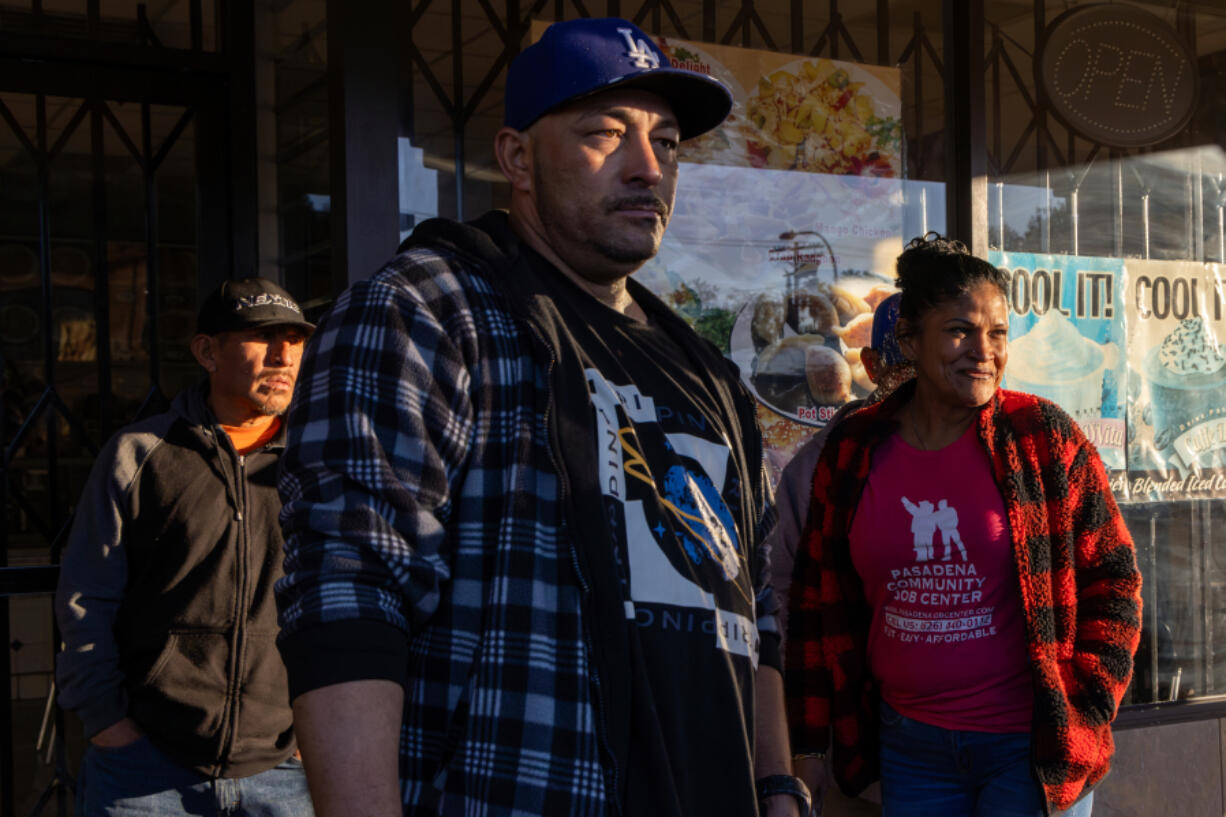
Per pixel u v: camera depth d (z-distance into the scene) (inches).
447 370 43.6
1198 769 139.9
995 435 84.0
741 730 47.9
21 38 127.3
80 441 132.6
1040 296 137.2
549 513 44.4
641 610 45.3
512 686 42.6
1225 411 146.5
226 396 99.7
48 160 131.2
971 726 83.2
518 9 113.3
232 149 135.9
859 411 91.1
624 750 42.8
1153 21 144.3
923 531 83.8
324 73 109.3
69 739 133.9
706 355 57.6
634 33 50.7
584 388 46.4
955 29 132.6
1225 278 146.9
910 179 131.0
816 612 92.7
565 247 50.9
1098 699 82.1
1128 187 142.8
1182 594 144.5
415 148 109.3
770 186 123.6
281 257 126.3
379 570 40.3
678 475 49.2
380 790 38.4
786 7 125.4
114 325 133.9
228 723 93.4
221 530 95.2
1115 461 140.5
